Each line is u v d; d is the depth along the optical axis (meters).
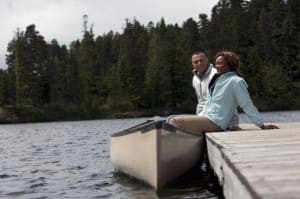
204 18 101.50
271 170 2.69
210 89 7.20
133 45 93.19
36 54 87.31
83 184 7.30
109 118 78.75
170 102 80.62
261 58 86.88
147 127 5.90
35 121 76.31
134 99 82.00
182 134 6.16
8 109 76.44
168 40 92.12
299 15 91.19
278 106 77.44
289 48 88.38
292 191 2.10
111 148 8.27
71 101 83.50
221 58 7.11
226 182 3.75
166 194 5.74
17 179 8.23
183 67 80.69
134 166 6.64
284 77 82.62
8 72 88.19
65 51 105.56
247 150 3.77
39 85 83.62
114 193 6.23
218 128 6.90
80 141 18.58
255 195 2.11
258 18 96.50
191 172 6.69
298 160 3.02
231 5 98.12
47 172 9.09
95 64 93.06
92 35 106.25
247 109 6.77
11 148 16.44
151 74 81.62
